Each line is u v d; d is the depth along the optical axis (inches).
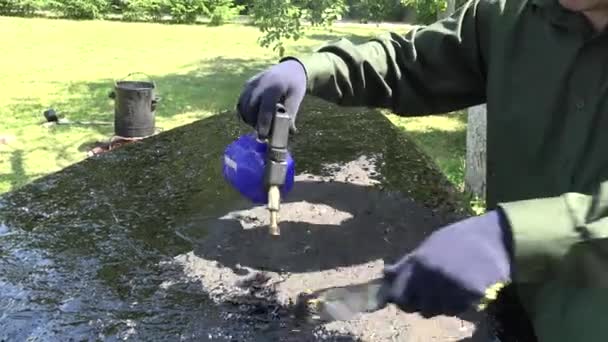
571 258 29.5
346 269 62.7
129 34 531.2
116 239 69.3
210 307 57.0
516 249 29.7
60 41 481.7
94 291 59.8
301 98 51.9
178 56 439.5
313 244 67.1
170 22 622.8
